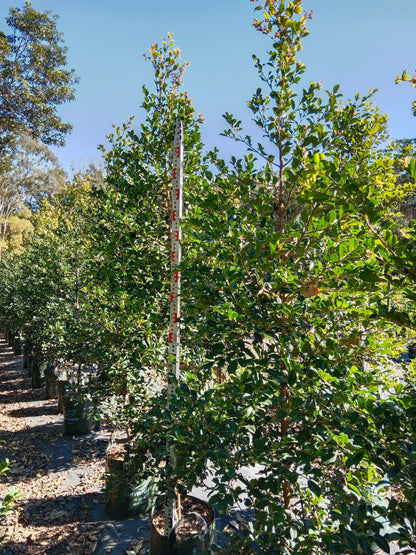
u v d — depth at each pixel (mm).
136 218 3938
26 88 14648
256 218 2289
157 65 4000
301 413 2008
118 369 4152
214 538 3236
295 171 2350
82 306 6316
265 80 2705
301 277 2186
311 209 2141
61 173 40188
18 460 5879
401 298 2412
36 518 4320
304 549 1926
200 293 2279
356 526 1749
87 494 4797
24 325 10906
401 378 2654
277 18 2514
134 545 3736
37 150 34875
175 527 3039
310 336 2213
